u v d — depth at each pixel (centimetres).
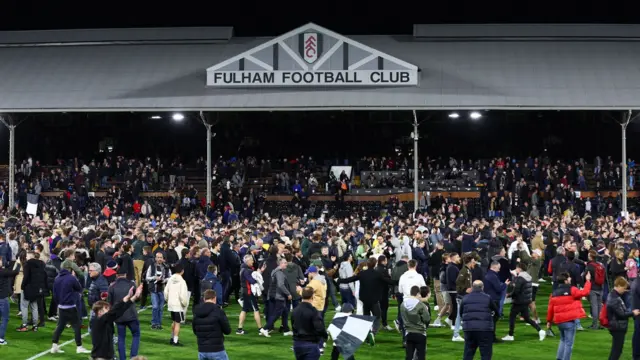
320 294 1733
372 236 2825
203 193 4712
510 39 4847
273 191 4609
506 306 2409
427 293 1491
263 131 5491
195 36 5019
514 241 2527
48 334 1969
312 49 4244
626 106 3906
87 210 4297
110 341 1356
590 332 1983
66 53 4894
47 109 4075
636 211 4347
